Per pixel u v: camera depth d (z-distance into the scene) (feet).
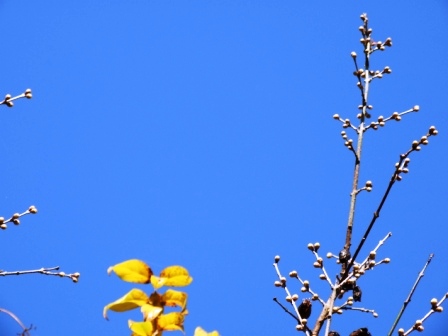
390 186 17.12
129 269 8.59
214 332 9.31
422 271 14.62
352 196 18.08
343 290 16.02
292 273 16.58
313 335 14.62
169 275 8.63
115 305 8.40
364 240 16.30
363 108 21.01
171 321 8.52
